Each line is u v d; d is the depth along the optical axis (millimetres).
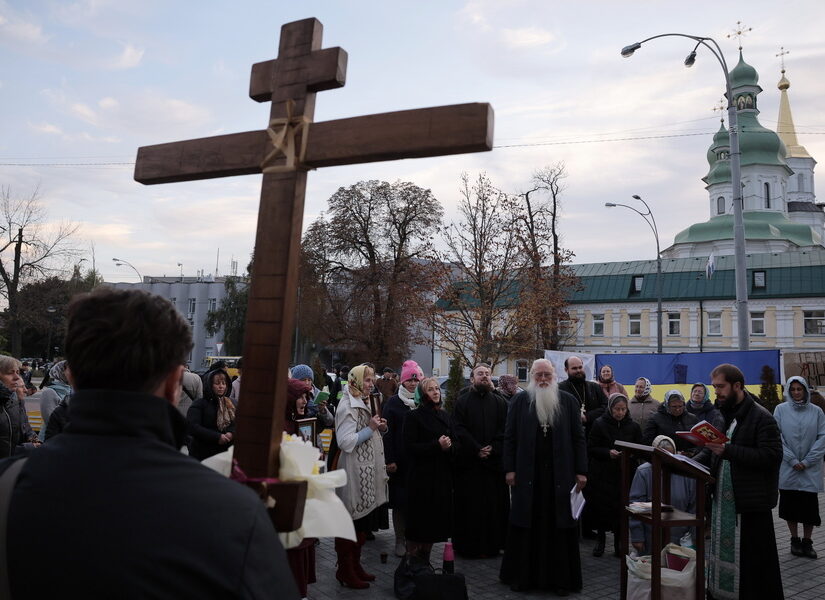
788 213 65812
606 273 45219
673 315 41875
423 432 5789
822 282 38344
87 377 1194
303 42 1741
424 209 34969
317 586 5574
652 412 8375
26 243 33812
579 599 5387
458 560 6621
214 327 45344
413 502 5727
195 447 5633
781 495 6961
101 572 1001
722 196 57656
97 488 1071
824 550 7031
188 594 1003
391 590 5461
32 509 1084
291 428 5359
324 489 1675
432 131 1534
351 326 32844
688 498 5539
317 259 34562
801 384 6957
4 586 1070
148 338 1211
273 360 1583
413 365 6988
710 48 13000
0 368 5555
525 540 5641
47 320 37094
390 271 33406
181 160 1913
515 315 24062
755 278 40375
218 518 1056
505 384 8781
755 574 4918
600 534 6840
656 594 4027
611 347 43562
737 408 5156
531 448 5746
